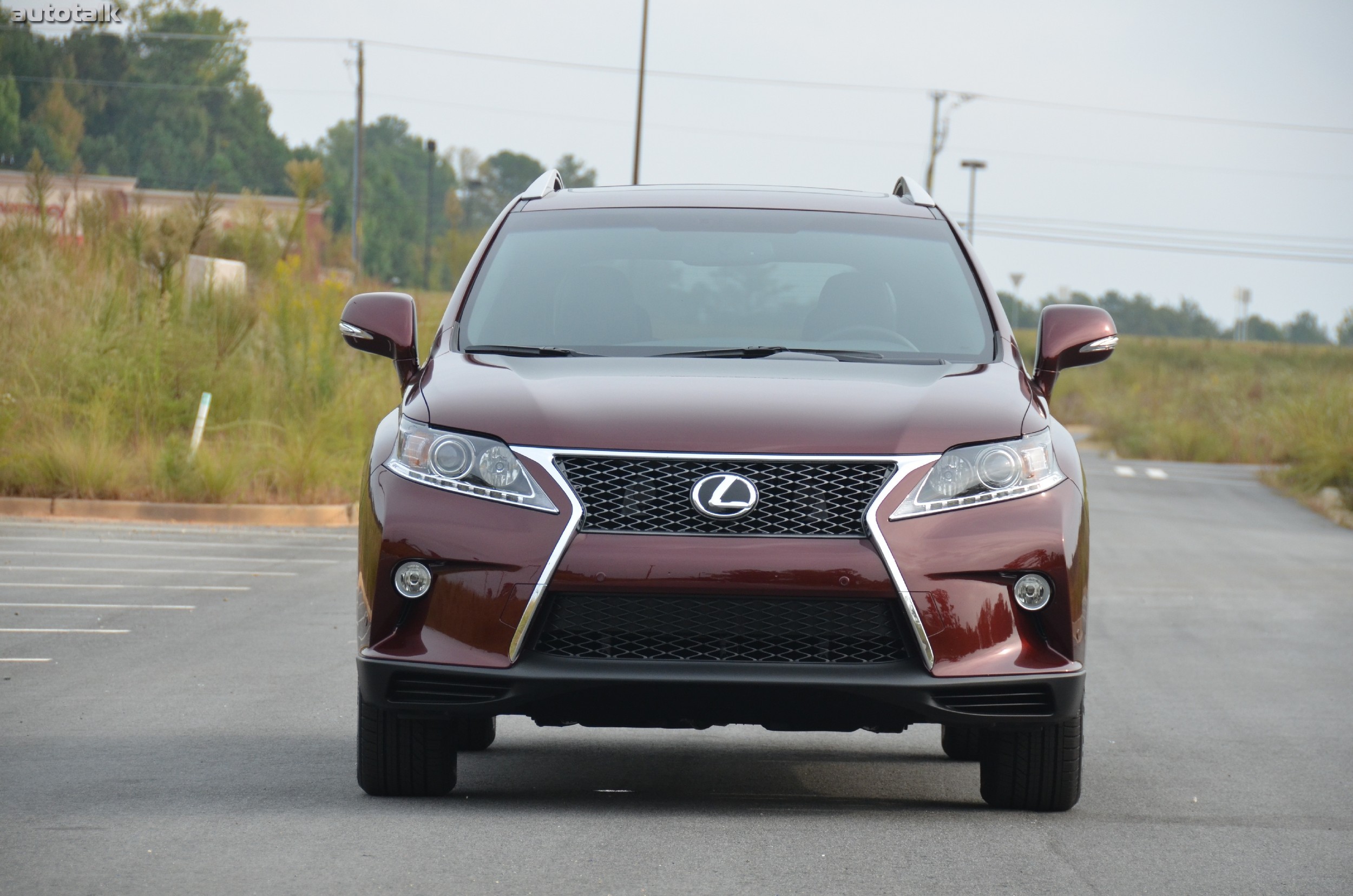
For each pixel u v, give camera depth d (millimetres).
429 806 13289
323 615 27188
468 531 12180
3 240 55125
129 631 24844
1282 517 58750
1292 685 22953
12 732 16984
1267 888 11156
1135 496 65250
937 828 12742
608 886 10641
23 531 38688
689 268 15656
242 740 16766
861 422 12461
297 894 10336
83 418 46969
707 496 12039
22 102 183250
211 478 44531
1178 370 161875
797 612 12039
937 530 12148
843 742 18578
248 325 53656
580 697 12016
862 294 15383
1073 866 11578
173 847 11602
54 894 10234
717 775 15984
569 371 13547
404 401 13695
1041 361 14883
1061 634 12383
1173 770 16422
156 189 199500
